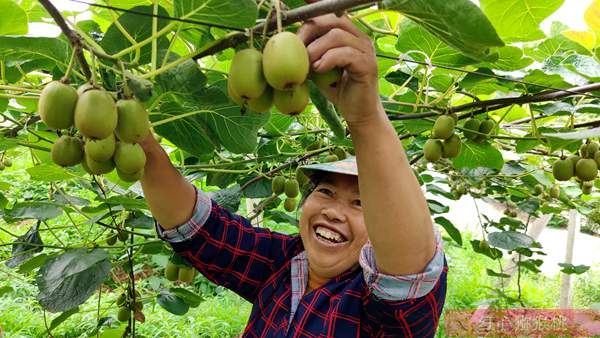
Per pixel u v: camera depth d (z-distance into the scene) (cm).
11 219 245
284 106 99
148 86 100
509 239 358
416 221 127
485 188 442
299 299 178
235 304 614
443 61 205
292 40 91
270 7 98
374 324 153
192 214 191
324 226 177
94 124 94
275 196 296
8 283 582
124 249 258
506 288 671
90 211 233
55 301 192
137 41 141
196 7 103
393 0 93
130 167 110
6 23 131
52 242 652
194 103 142
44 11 177
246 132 160
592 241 1045
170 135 176
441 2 86
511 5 168
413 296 134
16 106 215
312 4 95
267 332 184
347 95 110
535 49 243
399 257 129
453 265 763
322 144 308
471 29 89
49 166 217
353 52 99
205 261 198
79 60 100
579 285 778
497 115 326
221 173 312
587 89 179
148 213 268
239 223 205
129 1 169
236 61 96
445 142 214
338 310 160
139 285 529
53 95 94
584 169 227
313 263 179
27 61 154
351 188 177
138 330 511
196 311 570
